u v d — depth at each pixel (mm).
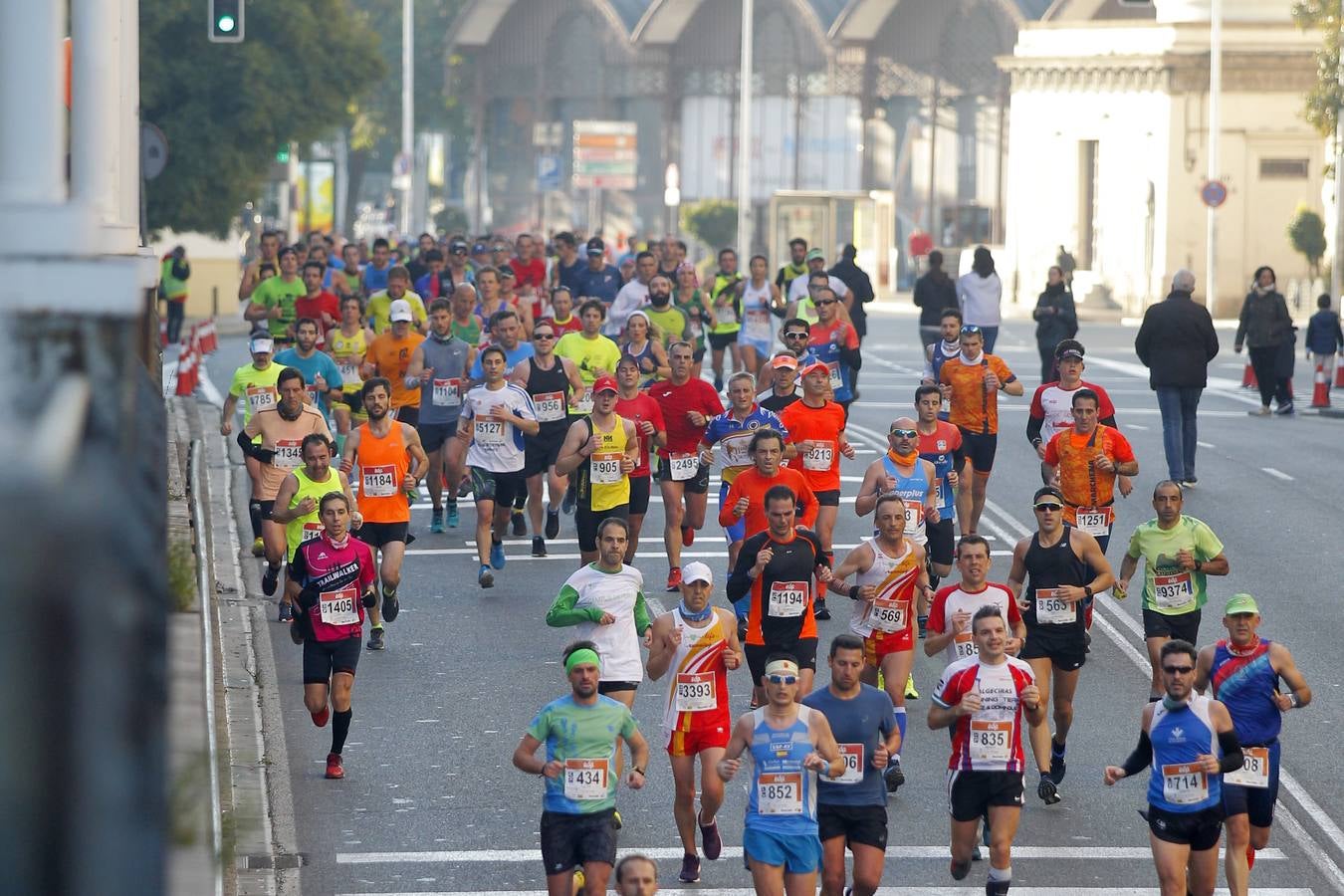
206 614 42781
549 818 33062
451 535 72250
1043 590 42625
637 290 94750
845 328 83250
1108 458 54500
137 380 10672
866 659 44438
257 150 167125
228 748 36562
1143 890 35812
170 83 161125
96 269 9461
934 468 53375
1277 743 36719
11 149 15758
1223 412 110875
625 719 33344
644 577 63156
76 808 5324
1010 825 34781
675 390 59844
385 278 104688
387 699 48500
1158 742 34031
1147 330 79000
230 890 29469
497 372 61281
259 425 58219
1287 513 74500
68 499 5422
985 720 34656
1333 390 128250
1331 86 167375
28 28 15773
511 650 53656
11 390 6398
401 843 37406
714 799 36125
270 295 88625
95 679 5426
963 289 102062
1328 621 56812
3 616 5180
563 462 58469
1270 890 36281
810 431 57219
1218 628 56781
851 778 34094
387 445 53656
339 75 170250
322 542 42094
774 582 42469
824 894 34656
